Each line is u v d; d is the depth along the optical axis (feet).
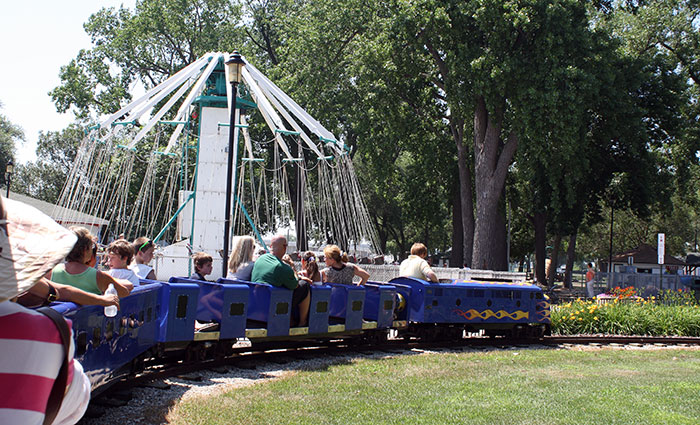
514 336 52.39
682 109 135.74
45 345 10.39
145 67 155.33
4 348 10.05
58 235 10.06
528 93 104.94
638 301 68.74
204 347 32.63
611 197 150.30
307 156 159.33
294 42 134.10
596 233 267.18
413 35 112.06
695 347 57.11
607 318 62.80
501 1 102.83
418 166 150.51
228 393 26.94
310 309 37.65
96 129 74.79
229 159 46.96
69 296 13.97
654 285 114.11
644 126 120.67
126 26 152.05
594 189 144.77
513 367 37.81
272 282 35.53
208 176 73.46
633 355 46.83
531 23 103.91
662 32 135.33
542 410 25.98
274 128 87.35
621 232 263.49
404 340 48.52
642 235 259.39
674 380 34.83
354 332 41.81
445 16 106.42
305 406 25.03
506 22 101.76
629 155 137.90
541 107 102.78
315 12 129.18
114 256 26.48
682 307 68.18
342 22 126.31
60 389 10.91
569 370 37.52
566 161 116.37
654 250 228.84
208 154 73.72
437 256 267.18
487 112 119.34
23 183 251.19
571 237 171.01
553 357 43.42
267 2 164.66
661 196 143.64
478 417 24.36
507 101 114.42
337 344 43.01
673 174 154.51
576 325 61.57
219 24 153.17
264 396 26.66
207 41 148.87
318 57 129.39
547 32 102.78
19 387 10.10
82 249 20.17
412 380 31.63
